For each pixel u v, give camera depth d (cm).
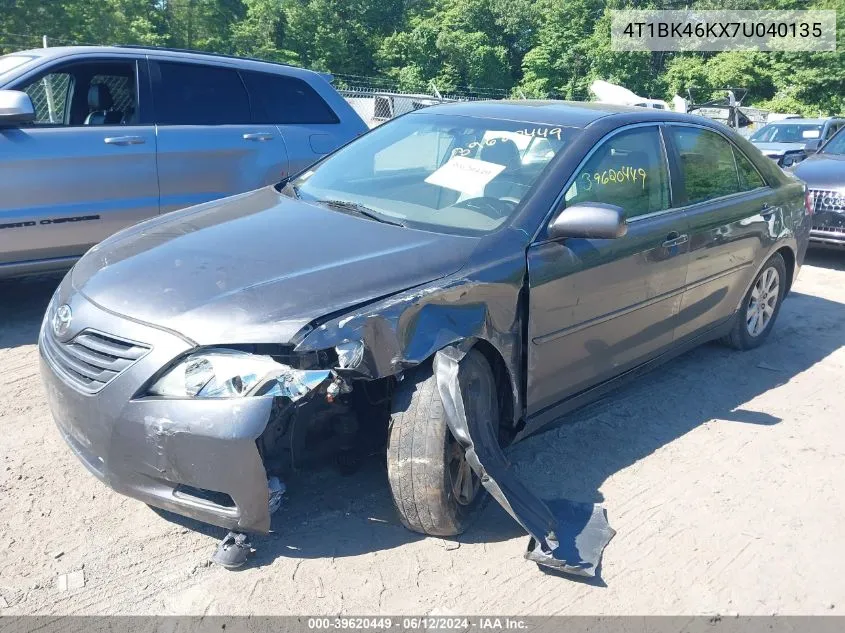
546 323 343
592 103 465
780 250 546
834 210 827
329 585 282
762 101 4719
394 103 1609
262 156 620
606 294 374
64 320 299
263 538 305
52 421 394
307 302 275
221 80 616
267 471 283
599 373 390
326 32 5350
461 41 5456
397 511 311
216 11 4947
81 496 329
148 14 4294
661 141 435
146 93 575
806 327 627
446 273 308
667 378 496
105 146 541
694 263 438
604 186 387
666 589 292
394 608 272
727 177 493
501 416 341
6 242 506
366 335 271
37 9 3136
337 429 307
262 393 259
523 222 344
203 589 276
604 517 328
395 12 5894
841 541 329
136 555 293
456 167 387
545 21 5522
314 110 667
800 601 292
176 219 372
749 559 313
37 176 511
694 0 4884
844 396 485
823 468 390
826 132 1717
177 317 271
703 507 347
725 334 521
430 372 296
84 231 539
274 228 341
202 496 274
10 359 475
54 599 267
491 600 280
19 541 297
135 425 265
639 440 407
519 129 402
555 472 369
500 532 320
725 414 447
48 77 558
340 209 371
